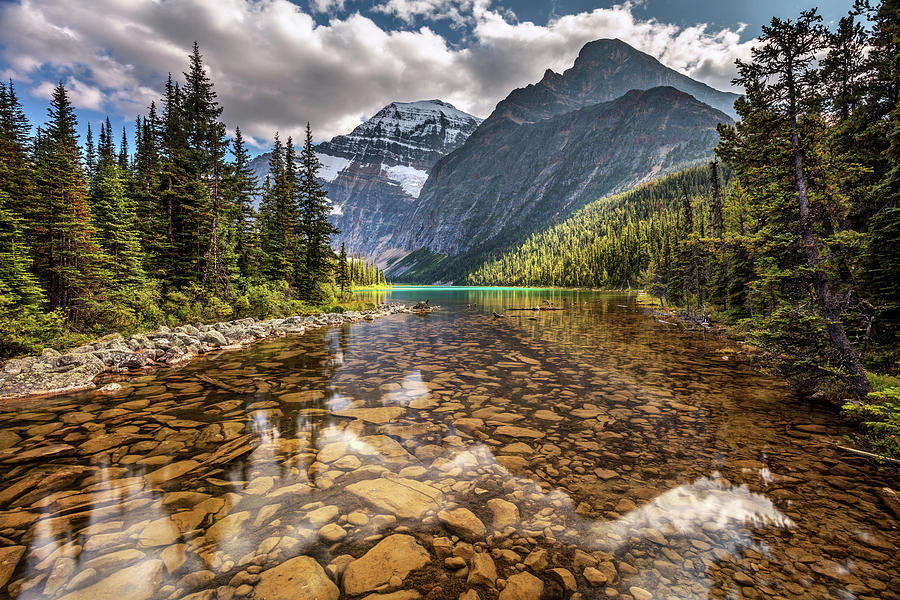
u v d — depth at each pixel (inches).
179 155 943.0
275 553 143.3
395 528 159.8
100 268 701.3
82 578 128.6
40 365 431.5
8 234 565.3
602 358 548.1
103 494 186.7
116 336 585.6
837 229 373.7
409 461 225.5
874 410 217.6
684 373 455.2
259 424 287.3
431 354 586.6
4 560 137.4
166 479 202.8
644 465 219.9
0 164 658.2
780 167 364.8
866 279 374.9
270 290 1124.5
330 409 323.9
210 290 957.2
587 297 2701.8
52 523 161.3
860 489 191.2
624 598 121.3
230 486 195.3
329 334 837.2
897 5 475.8
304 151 1344.7
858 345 382.6
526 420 297.0
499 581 129.3
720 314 918.4
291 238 1235.2
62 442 253.0
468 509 174.1
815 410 319.6
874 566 135.1
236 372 464.1
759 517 167.5
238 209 1112.2
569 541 151.6
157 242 900.6
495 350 621.0
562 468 216.4
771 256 379.2
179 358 538.0
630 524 162.7
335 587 126.3
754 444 249.9
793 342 346.0
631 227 4352.9
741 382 412.8
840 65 500.1
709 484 197.3
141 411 318.0
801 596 121.2
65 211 668.7
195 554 142.5
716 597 121.0
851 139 492.4
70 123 1086.4
